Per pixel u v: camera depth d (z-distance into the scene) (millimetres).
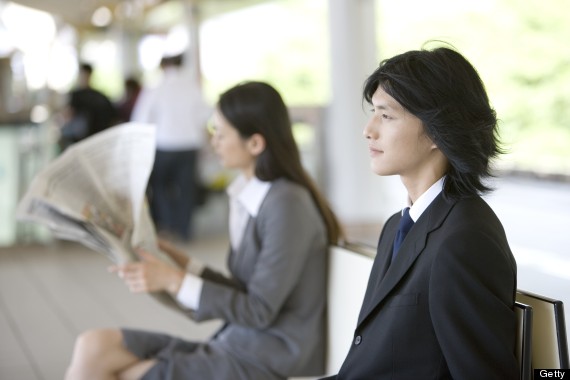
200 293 2314
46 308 5414
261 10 20375
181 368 2316
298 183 2479
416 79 1576
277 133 2457
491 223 1574
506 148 1672
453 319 1483
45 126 7848
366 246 2414
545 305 1561
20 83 13117
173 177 7945
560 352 1531
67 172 2434
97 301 5586
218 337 2518
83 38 20078
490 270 1493
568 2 11828
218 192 9133
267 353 2357
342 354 2318
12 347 4523
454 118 1563
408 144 1623
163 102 7797
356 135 8055
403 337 1587
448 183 1632
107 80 23594
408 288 1598
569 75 11836
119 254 2352
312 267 2416
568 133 11617
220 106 2488
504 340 1466
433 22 13086
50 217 2410
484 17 12562
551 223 7559
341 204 8102
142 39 17938
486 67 12273
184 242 7918
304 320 2398
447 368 1561
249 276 2484
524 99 11984
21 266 6859
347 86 8039
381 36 13344
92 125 8414
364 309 1824
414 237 1630
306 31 20609
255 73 20562
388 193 9336
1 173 7789
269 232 2375
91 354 2307
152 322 5031
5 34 15055
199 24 12938
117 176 2469
